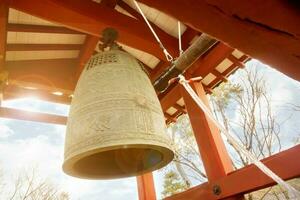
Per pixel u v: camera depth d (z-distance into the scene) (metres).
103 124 2.18
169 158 2.45
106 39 3.02
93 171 2.55
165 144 2.29
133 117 2.27
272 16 0.68
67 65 6.90
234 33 0.75
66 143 2.30
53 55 6.59
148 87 2.69
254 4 0.67
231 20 0.72
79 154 2.08
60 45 6.39
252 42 0.75
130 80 2.56
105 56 2.78
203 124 4.79
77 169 2.40
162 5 0.76
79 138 2.17
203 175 10.88
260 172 3.59
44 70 6.57
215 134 4.66
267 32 0.71
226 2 0.68
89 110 2.29
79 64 6.64
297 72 0.81
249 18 0.69
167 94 6.25
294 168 3.24
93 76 2.57
